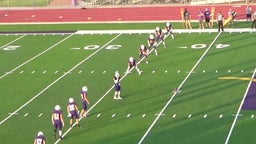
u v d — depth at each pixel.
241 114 61.19
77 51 86.62
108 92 69.62
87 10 115.38
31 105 66.88
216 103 64.44
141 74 75.12
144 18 105.38
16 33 99.12
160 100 66.25
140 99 66.94
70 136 58.50
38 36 96.44
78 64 80.62
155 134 57.84
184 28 95.88
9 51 88.44
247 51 81.50
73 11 115.31
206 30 93.69
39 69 79.38
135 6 116.62
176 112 62.72
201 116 61.34
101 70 77.69
